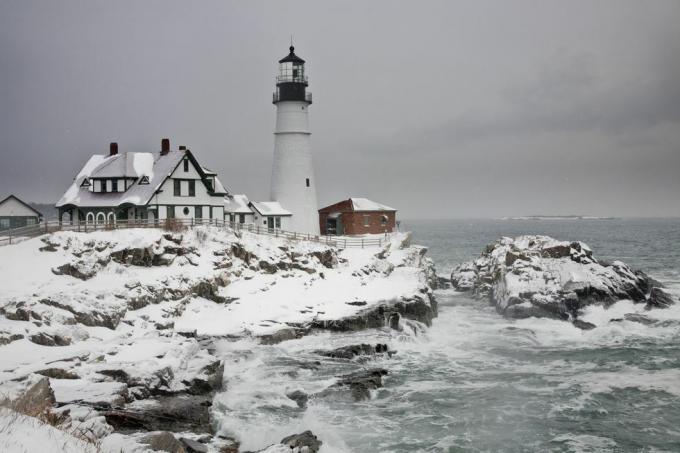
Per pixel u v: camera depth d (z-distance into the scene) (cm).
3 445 1358
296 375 3481
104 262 4691
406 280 6091
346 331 4475
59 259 4562
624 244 14788
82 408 2288
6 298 3678
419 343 4522
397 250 7125
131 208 6094
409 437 2788
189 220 6106
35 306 3569
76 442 1545
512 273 5862
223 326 4228
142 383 2788
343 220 8225
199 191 6369
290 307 4728
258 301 4844
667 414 3092
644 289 5819
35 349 3172
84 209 6238
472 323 5291
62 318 3572
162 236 5200
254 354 3803
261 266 5481
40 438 1474
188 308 4544
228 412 2897
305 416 2923
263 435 2634
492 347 4444
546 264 5844
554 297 5369
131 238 5047
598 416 3069
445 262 10762
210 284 4809
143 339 3531
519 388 3491
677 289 6334
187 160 6284
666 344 4466
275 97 7925
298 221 7800
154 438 1959
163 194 6091
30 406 1958
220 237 5503
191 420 2641
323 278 5669
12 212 6150
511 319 5406
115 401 2516
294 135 7819
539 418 3041
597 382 3597
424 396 3338
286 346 4050
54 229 5231
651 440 2800
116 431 2375
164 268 4947
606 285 5509
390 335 4481
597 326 4994
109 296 4078
